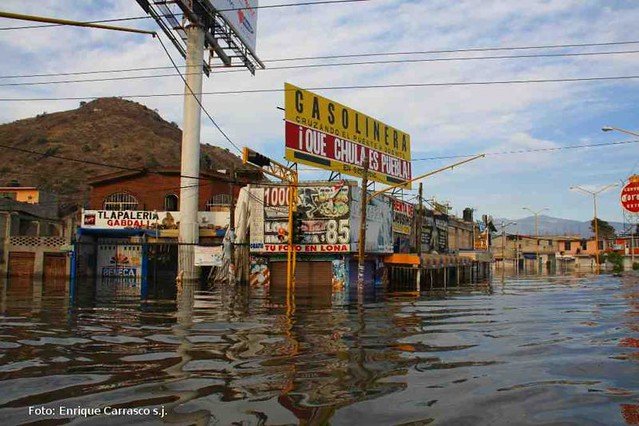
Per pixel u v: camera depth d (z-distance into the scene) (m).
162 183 44.12
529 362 8.97
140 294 25.31
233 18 39.50
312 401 6.49
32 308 18.00
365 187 27.14
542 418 5.91
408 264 35.88
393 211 40.34
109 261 40.97
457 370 8.30
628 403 6.53
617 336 12.02
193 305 19.70
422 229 47.56
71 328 13.01
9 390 6.96
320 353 9.69
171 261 43.25
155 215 40.75
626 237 91.56
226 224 41.03
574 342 11.12
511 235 97.62
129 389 7.01
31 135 101.31
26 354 9.50
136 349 10.03
